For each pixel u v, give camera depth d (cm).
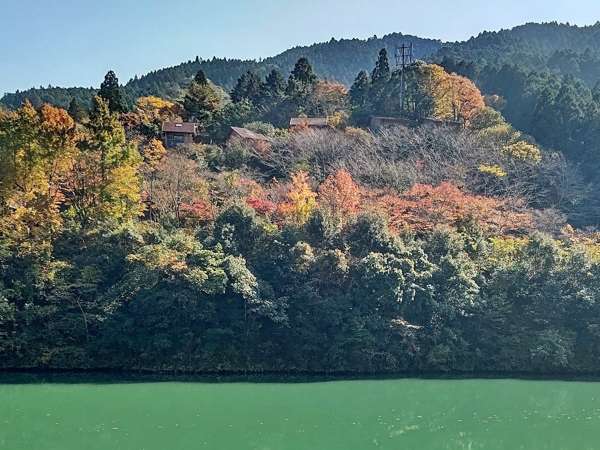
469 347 4262
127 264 4238
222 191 5231
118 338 3978
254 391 3675
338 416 3188
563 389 3838
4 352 3969
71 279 4178
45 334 4019
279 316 4059
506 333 4319
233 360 4097
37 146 4734
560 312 4312
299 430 2939
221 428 2939
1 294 3984
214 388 3712
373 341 4103
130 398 3453
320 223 4472
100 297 4097
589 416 3238
